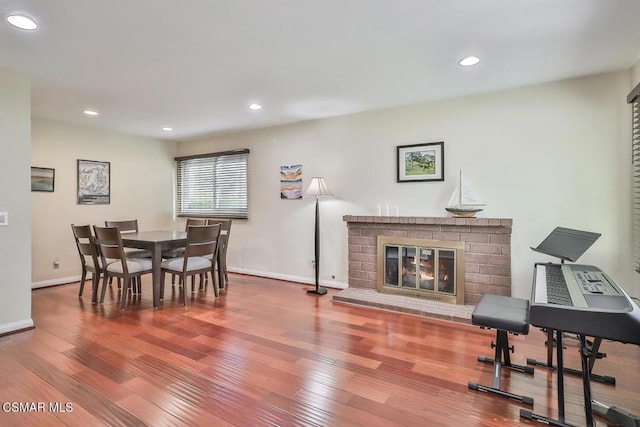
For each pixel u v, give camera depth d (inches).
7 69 110.3
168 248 148.6
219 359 94.5
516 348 102.0
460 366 90.6
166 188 236.1
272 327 119.0
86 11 76.9
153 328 117.7
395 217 148.2
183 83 124.2
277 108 157.9
